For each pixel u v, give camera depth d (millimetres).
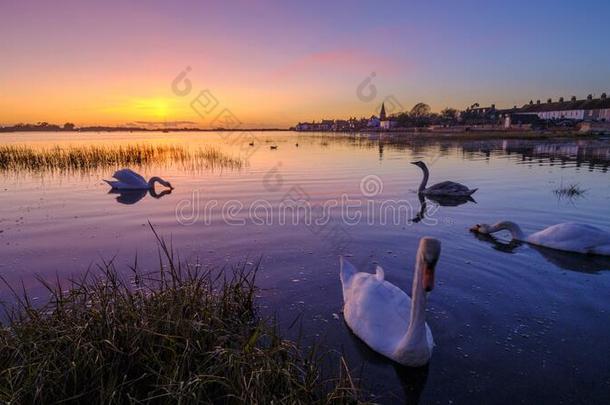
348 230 10812
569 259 8586
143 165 26078
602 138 53594
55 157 28156
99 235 10414
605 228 10734
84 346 4617
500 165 25156
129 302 5484
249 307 6395
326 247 9414
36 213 12898
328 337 5707
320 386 4527
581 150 36500
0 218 12219
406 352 4930
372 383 4758
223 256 8836
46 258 8758
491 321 6066
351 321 5859
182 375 4391
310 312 6379
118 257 8820
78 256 8891
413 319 4879
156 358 4578
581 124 76062
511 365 5043
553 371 4926
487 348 5398
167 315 5219
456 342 5539
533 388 4641
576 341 5539
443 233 10547
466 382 4762
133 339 4844
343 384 4457
